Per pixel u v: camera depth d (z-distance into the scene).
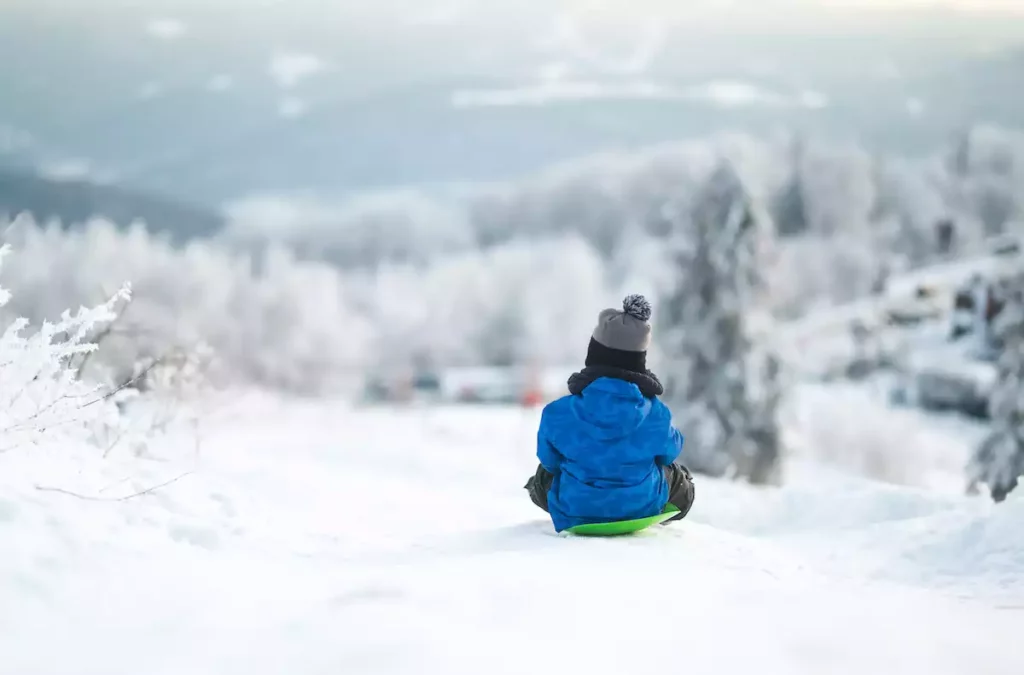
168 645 2.21
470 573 3.22
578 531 4.66
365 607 2.51
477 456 13.54
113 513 3.80
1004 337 21.14
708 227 24.31
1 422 4.11
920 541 5.39
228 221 157.75
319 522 5.32
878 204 125.31
